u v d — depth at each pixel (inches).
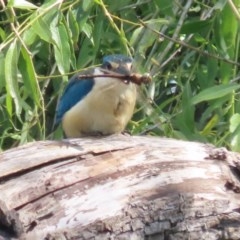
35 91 315.6
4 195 229.9
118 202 231.3
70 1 334.0
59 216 227.5
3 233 222.4
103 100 279.4
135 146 249.4
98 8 348.5
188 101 329.7
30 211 228.5
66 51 315.0
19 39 299.9
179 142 254.2
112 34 353.1
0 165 238.2
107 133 285.9
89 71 295.3
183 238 232.1
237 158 250.2
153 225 230.2
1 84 313.3
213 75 342.6
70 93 289.4
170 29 354.0
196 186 238.8
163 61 367.6
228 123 332.5
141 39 335.6
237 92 343.6
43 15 311.4
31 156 241.6
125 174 239.8
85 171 239.0
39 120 358.6
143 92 339.3
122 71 280.2
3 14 377.4
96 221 225.8
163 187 236.7
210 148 253.1
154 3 350.3
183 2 366.3
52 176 236.1
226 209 234.8
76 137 287.7
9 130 376.5
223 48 333.4
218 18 333.7
